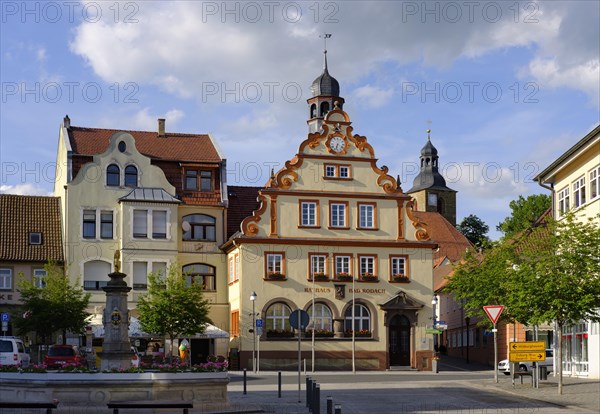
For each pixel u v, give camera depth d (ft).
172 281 189.57
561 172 166.91
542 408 96.58
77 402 88.22
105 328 101.50
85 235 204.95
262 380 159.94
